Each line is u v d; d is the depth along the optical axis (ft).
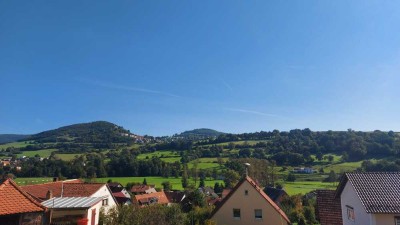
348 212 82.33
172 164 445.37
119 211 84.28
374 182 76.07
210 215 117.91
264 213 114.11
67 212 72.43
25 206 48.93
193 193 204.33
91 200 81.25
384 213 66.69
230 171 326.24
